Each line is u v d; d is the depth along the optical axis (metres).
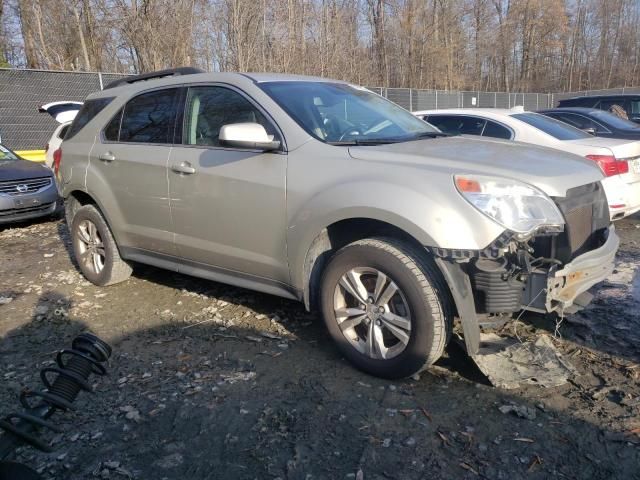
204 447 2.82
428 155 3.36
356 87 4.73
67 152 5.32
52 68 19.95
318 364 3.61
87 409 3.18
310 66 20.53
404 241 3.27
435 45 33.31
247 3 17.33
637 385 3.23
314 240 3.52
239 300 4.76
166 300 4.86
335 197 3.34
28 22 19.78
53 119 13.23
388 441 2.81
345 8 23.22
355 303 3.49
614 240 3.66
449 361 3.56
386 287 3.26
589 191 3.46
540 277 3.07
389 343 3.46
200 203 4.09
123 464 2.71
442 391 3.23
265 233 3.76
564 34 47.69
